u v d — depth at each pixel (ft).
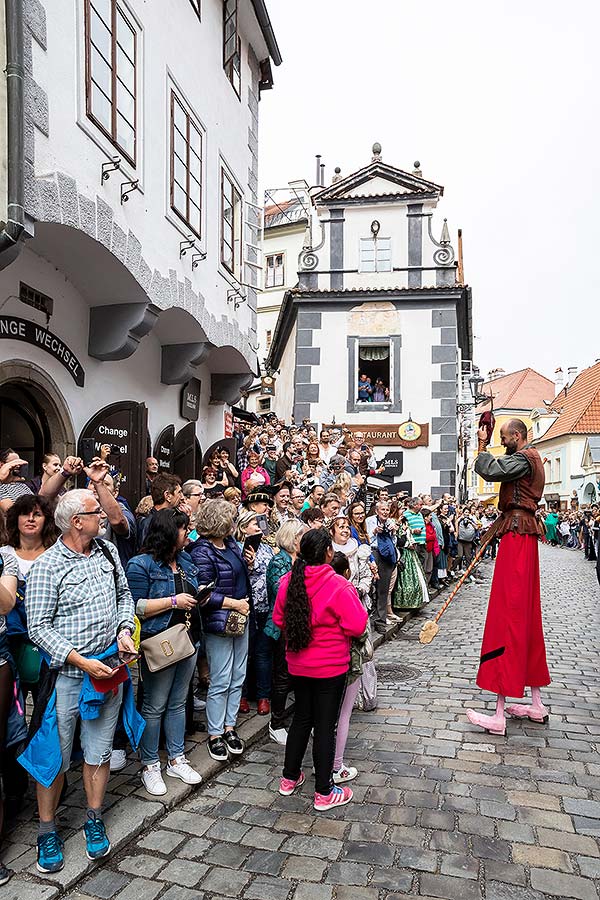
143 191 23.32
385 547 30.04
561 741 16.55
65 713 10.82
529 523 17.22
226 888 10.41
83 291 22.76
